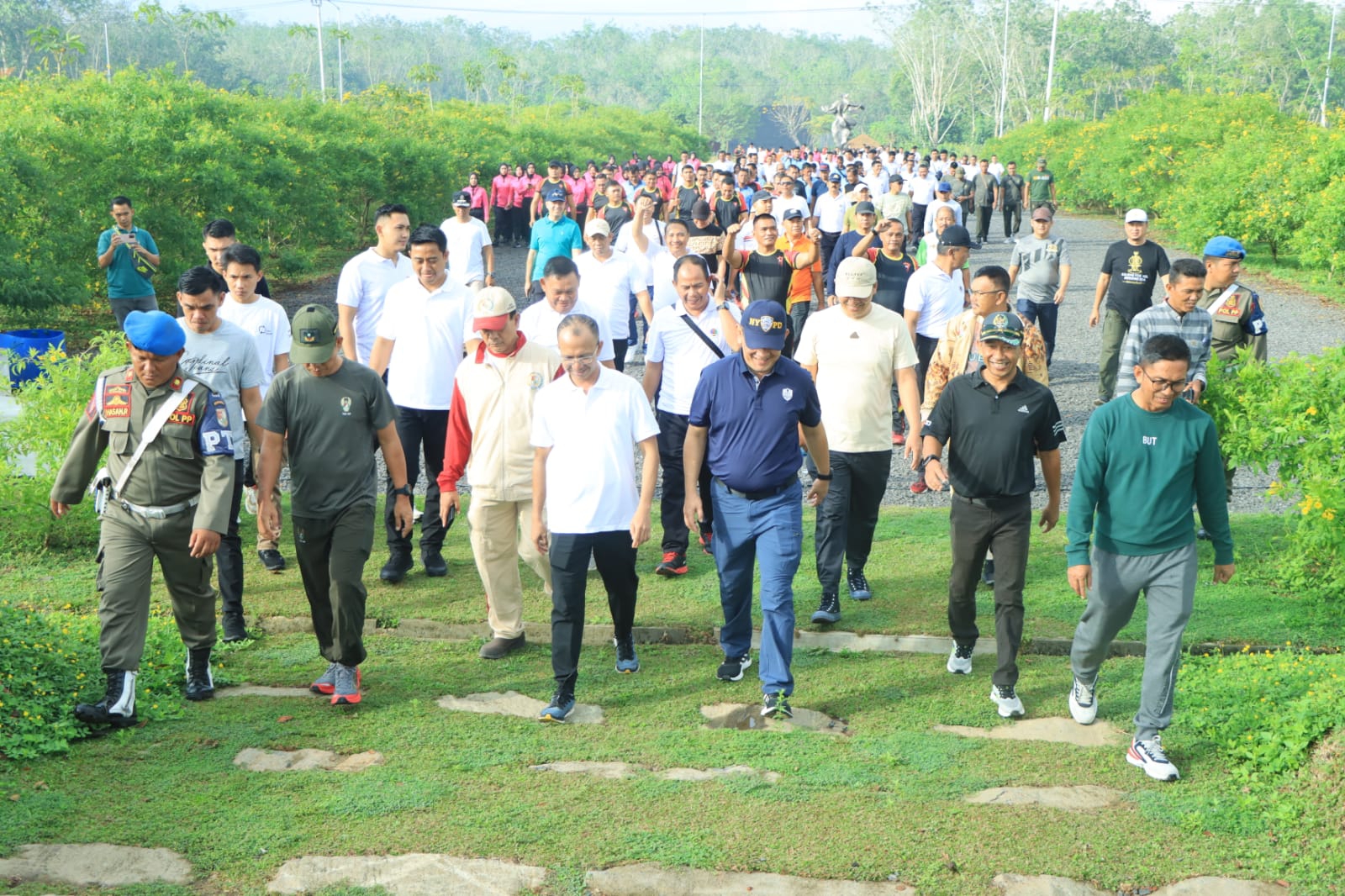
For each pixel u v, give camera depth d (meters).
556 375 5.91
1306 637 6.16
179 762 4.84
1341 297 18.52
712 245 8.39
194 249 16.98
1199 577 7.07
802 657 6.15
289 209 20.81
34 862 4.02
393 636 6.44
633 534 5.36
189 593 5.35
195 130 17.59
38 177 14.88
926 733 5.22
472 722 5.30
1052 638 6.25
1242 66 97.44
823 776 4.75
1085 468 4.95
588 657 6.16
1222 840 4.31
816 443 5.68
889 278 10.20
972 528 5.50
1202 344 7.05
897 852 4.17
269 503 5.44
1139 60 109.00
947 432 5.57
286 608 6.66
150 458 5.11
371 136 26.67
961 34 108.62
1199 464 4.86
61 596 6.75
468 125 34.00
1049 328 11.40
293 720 5.29
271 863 4.05
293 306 18.12
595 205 22.39
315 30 48.75
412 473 7.10
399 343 6.97
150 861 4.06
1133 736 5.12
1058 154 41.06
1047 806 4.55
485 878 3.99
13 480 7.57
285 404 5.39
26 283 14.23
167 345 5.00
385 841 4.20
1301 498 7.00
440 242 6.81
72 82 19.20
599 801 4.52
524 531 6.03
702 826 4.34
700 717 5.41
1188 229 23.80
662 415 7.11
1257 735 4.96
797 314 9.95
